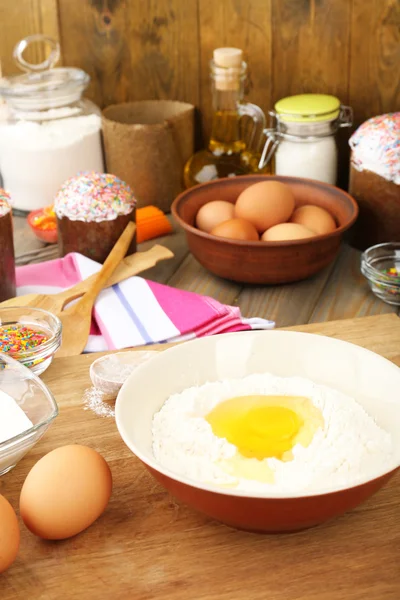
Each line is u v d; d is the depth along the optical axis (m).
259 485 0.79
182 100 1.42
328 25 1.31
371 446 0.82
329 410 0.84
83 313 1.09
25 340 1.01
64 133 1.31
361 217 1.23
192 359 0.90
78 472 0.81
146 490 0.86
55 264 1.18
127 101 1.43
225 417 0.84
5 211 1.10
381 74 1.32
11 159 1.32
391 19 1.29
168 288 1.12
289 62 1.35
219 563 0.80
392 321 1.05
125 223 1.19
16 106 1.32
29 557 0.81
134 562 0.80
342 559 0.80
